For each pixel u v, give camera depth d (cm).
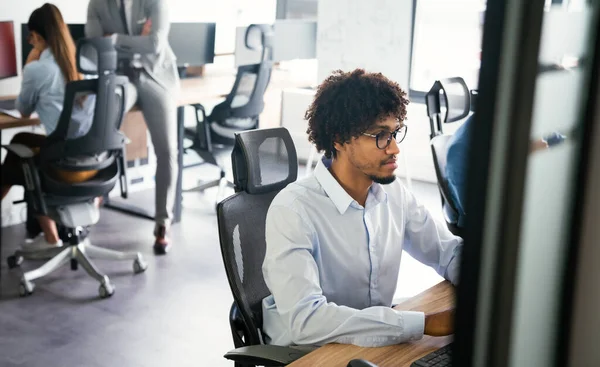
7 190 416
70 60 389
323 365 146
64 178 377
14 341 323
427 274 423
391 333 155
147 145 559
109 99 373
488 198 65
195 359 314
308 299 161
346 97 162
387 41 569
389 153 164
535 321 85
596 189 86
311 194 172
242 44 557
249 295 181
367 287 180
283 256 165
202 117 499
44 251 402
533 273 82
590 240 88
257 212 189
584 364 92
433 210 536
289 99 657
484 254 67
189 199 547
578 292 89
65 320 347
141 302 370
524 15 62
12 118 393
